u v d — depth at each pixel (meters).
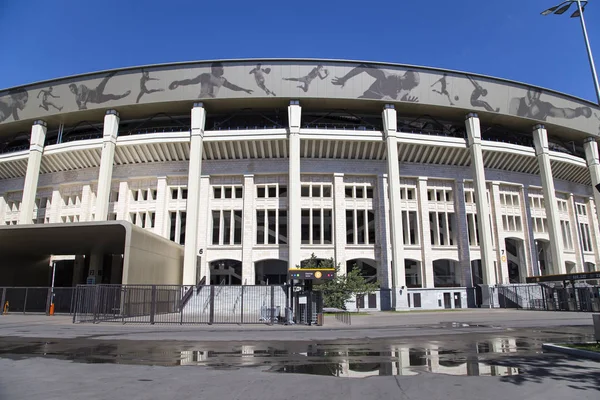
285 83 47.09
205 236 48.25
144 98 47.50
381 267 48.09
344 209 49.34
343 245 48.44
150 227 49.12
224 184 50.25
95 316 25.41
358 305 43.72
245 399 7.43
